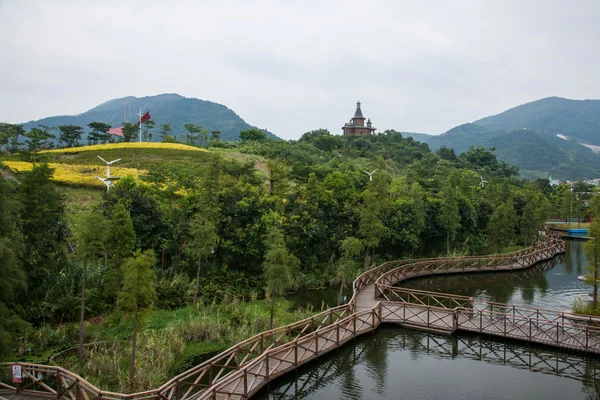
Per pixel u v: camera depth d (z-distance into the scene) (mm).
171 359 19141
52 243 23062
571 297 32281
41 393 15234
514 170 126188
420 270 39406
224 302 26219
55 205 23141
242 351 20625
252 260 31266
